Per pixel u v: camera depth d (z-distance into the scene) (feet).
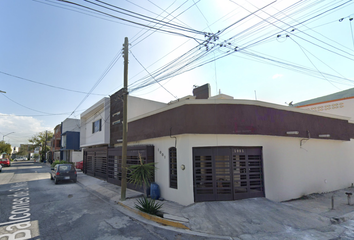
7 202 32.19
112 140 53.47
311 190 35.91
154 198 31.68
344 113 58.54
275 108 31.68
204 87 51.31
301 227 20.63
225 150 28.32
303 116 36.09
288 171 32.94
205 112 28.09
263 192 29.40
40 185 49.11
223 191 27.61
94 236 19.15
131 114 50.29
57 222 22.99
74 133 105.70
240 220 21.79
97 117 63.10
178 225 21.48
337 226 21.31
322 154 39.55
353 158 46.50
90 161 67.36
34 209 28.27
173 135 30.17
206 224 21.17
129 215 25.53
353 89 60.44
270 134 30.22
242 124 28.25
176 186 30.53
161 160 33.96
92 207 29.40
